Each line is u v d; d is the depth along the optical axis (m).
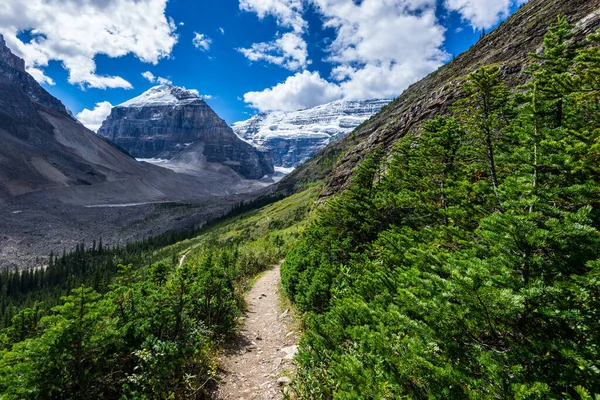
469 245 8.37
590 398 3.50
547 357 4.46
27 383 6.04
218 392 9.21
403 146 22.61
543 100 8.23
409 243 11.59
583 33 32.38
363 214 18.86
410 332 5.94
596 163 5.91
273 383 9.73
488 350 5.02
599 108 8.30
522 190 6.14
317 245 22.22
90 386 7.09
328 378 7.54
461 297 4.96
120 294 9.51
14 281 112.69
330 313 9.84
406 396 4.81
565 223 4.82
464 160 15.62
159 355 7.86
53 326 6.73
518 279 5.12
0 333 9.23
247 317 18.16
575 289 4.33
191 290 11.00
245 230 122.12
